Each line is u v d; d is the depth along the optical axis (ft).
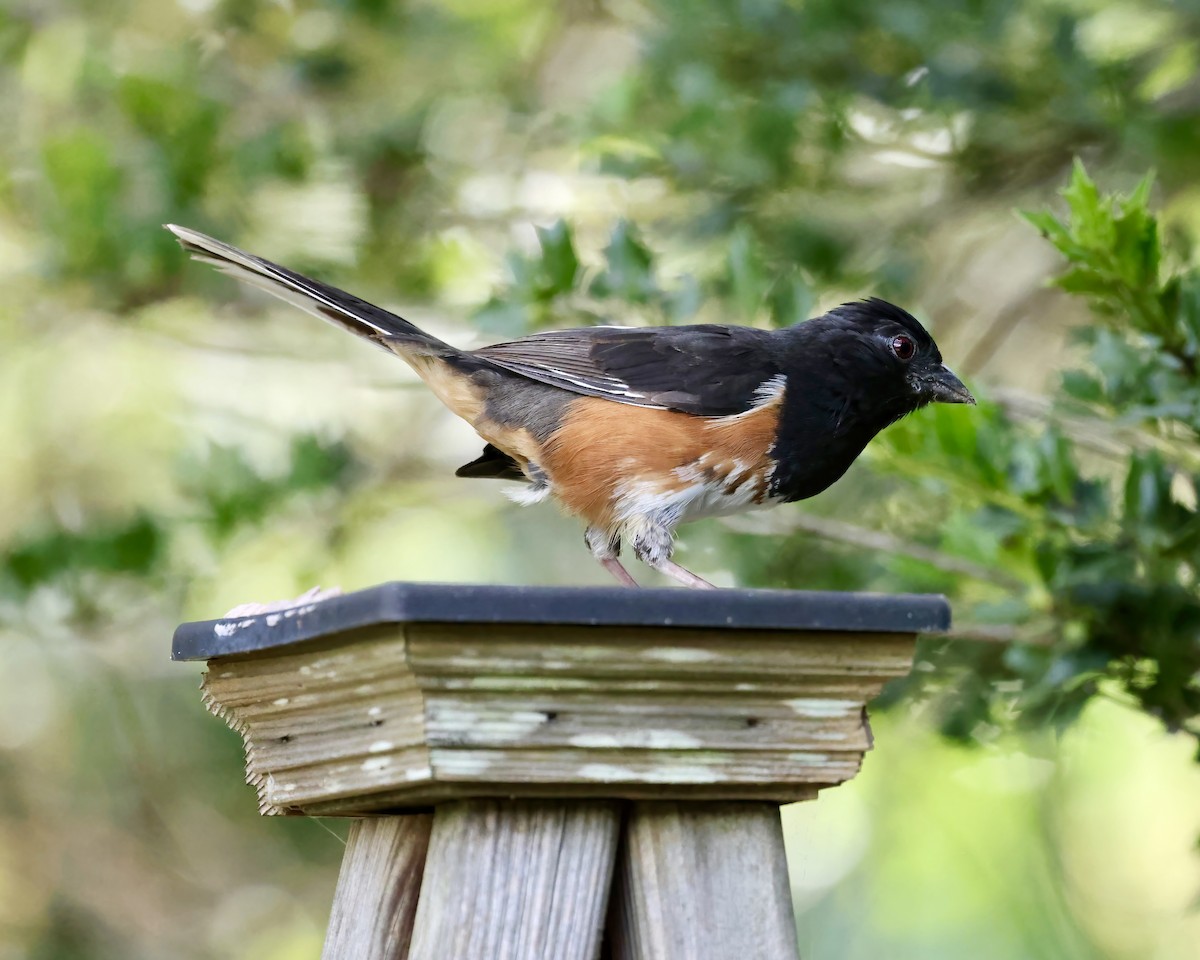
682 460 25.03
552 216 41.60
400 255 41.63
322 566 40.73
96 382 52.03
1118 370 26.84
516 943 15.81
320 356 42.24
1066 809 46.24
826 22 35.63
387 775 15.89
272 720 17.04
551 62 47.37
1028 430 31.89
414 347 25.54
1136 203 24.86
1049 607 27.53
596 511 25.40
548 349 25.84
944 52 35.37
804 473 25.96
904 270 37.93
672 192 38.55
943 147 38.91
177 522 38.58
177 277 40.73
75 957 51.08
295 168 39.52
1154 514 26.53
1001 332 39.22
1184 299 25.81
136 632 48.34
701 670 15.92
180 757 52.75
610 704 15.84
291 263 40.88
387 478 41.42
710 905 16.29
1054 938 43.52
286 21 43.24
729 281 32.81
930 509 35.50
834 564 35.04
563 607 15.11
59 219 39.14
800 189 37.86
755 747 16.24
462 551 52.06
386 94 43.16
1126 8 37.93
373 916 17.37
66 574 38.40
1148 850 46.50
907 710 31.68
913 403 27.12
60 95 43.47
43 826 52.54
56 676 52.39
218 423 50.85
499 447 26.27
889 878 44.75
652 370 25.25
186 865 52.70
